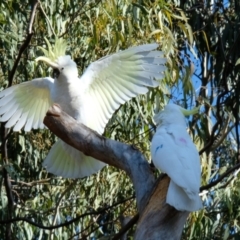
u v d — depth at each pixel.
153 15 12.57
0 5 12.53
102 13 12.60
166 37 12.23
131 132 13.23
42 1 13.12
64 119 8.95
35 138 13.75
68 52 13.23
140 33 12.55
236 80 13.45
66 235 13.80
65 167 10.02
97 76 9.95
